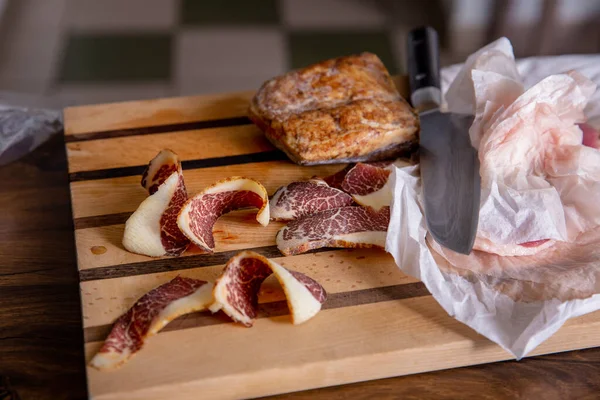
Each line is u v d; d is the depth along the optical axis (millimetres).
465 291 1005
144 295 989
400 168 1252
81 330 1036
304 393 952
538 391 959
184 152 1324
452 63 3076
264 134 1372
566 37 3133
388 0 3512
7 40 3162
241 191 1122
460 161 1247
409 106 1346
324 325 974
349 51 3150
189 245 1095
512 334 944
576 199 1140
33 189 1308
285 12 3434
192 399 914
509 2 3043
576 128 1204
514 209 1089
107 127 1386
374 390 960
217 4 3490
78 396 947
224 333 956
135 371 904
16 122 1442
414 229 1089
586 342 998
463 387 964
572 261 1069
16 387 955
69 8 3387
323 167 1294
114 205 1194
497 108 1211
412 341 957
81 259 1073
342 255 1090
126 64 3051
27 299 1085
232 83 2947
